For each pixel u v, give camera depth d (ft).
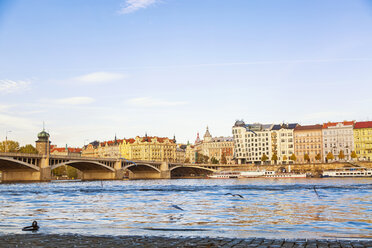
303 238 62.18
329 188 282.56
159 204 161.38
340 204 151.53
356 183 376.48
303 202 163.22
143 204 162.20
